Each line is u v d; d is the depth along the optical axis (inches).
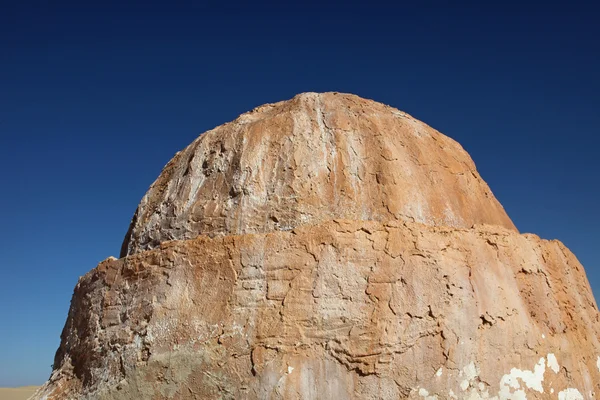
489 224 543.2
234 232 494.6
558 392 466.9
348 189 508.1
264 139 546.3
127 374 443.5
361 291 438.3
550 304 506.6
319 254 446.9
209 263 458.6
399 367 424.2
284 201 500.7
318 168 520.7
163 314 452.4
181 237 515.8
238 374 420.8
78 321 522.3
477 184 599.8
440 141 606.9
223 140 566.6
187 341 436.5
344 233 454.6
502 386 443.8
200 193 538.0
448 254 468.4
